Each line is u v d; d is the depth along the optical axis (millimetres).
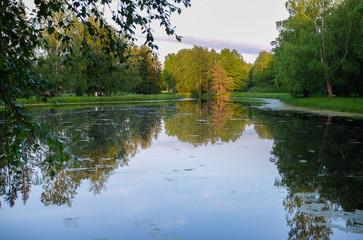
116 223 4238
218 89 70875
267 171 6938
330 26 27844
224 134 12570
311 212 4613
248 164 7609
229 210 4711
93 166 7414
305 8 30312
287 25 35031
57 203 4980
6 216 4484
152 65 64062
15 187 5809
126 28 3135
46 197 5262
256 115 21391
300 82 31297
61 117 20062
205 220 4344
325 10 28281
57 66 31859
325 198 5211
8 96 2502
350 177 6414
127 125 15750
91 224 4211
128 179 6316
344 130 13133
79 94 45250
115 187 5801
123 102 43500
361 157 8180
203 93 78625
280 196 5309
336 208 4766
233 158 8273
